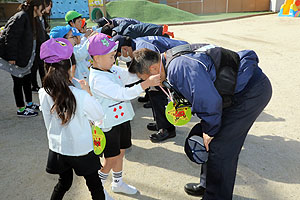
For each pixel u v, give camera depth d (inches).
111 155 91.1
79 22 162.1
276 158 121.6
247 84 78.5
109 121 86.5
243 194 100.6
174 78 75.2
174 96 86.0
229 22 607.2
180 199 100.1
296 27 478.3
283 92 194.9
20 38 151.5
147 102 194.1
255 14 733.3
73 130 72.2
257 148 129.6
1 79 256.2
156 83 77.9
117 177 100.7
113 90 80.0
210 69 75.4
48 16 182.4
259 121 156.3
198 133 88.5
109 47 79.4
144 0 729.0
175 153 129.9
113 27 163.8
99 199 83.0
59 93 67.8
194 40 393.4
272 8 821.2
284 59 277.0
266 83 80.1
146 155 129.0
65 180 82.7
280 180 107.4
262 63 266.1
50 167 78.4
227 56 77.0
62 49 69.1
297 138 137.3
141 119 168.6
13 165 123.2
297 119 156.6
